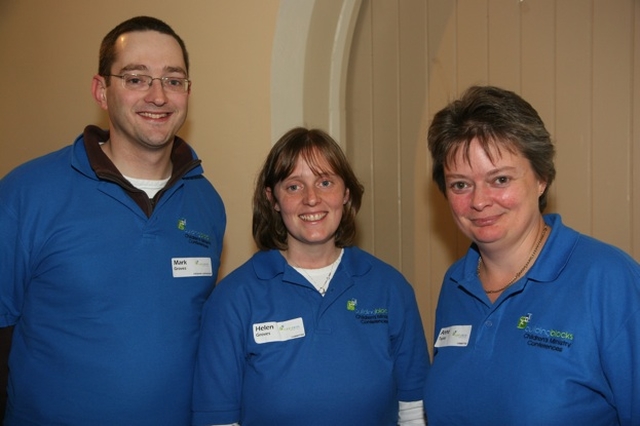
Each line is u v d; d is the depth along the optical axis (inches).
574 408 44.2
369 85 92.5
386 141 91.3
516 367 46.8
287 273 61.6
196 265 65.7
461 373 50.5
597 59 71.9
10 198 60.5
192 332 63.5
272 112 85.2
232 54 89.3
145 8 100.4
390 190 91.7
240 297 60.9
